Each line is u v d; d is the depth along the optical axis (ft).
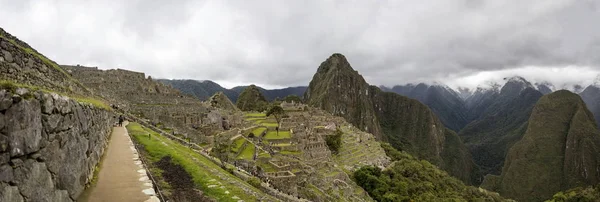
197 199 56.34
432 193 298.56
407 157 440.45
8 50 36.52
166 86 262.06
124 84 215.72
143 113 179.11
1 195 19.66
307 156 209.97
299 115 405.39
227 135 182.39
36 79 43.34
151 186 51.70
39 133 25.45
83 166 42.88
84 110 46.26
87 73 200.23
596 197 404.36
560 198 445.37
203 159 100.37
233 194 64.08
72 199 35.63
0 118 20.17
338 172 219.82
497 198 391.04
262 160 158.61
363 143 385.09
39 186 25.22
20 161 22.34
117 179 54.29
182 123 171.12
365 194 235.20
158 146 92.27
